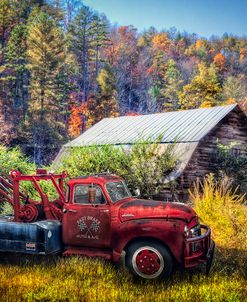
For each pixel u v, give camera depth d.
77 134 66.06
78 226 8.33
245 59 134.88
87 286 7.04
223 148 23.25
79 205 8.37
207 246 7.93
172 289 6.93
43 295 6.52
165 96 88.31
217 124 23.95
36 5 95.75
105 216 8.12
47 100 59.06
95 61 97.25
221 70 117.94
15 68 63.16
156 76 104.56
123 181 9.16
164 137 23.73
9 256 9.20
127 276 7.51
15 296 6.55
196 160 22.53
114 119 30.77
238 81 93.19
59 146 54.00
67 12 130.50
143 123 27.67
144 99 89.31
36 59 59.56
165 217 7.64
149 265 7.51
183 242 7.41
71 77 87.56
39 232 8.30
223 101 75.69
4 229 8.56
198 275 7.71
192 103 68.81
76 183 8.48
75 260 8.16
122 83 97.94
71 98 70.19
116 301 6.39
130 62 113.81
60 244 8.62
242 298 6.64
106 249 8.27
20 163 17.75
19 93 65.06
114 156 14.72
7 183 10.05
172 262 7.50
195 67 115.75
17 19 81.44
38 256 9.22
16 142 52.81
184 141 22.59
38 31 60.84
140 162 14.52
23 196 9.93
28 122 53.53
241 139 25.27
